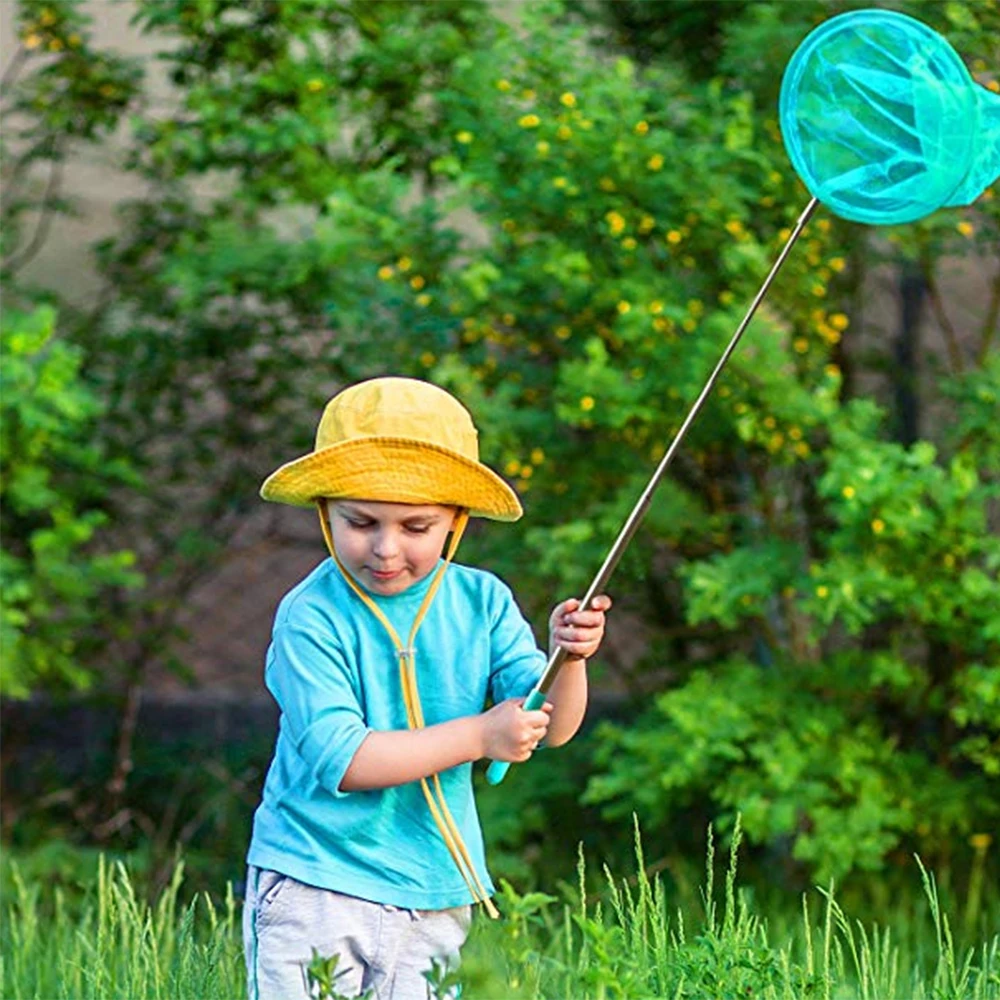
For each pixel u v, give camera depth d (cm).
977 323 1203
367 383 545
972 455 991
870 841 1000
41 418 1036
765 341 955
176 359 1271
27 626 1177
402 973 540
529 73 1007
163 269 1232
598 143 973
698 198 982
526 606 1126
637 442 1069
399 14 1141
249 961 545
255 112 1167
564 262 983
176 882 743
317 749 525
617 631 1267
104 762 1340
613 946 550
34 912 970
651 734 1049
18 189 1323
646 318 979
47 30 1212
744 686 1049
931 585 973
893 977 655
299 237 1201
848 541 968
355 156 1179
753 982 555
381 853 534
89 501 1287
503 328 1090
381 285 1115
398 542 529
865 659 1081
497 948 654
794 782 1019
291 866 532
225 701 1394
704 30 1141
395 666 543
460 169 1032
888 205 509
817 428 1069
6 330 1044
